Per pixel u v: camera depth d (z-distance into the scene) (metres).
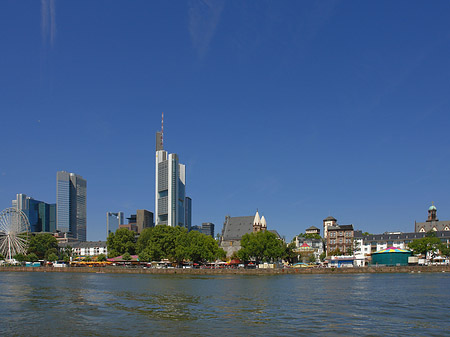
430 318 56.34
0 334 46.94
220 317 56.81
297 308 65.44
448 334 46.59
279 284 116.19
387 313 60.47
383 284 114.50
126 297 81.31
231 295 84.81
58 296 83.81
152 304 70.50
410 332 47.50
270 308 65.44
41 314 60.12
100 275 180.25
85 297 81.69
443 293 88.38
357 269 192.62
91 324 52.16
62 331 48.22
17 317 57.66
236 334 46.28
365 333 46.88
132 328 49.56
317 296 82.69
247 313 60.38
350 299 77.50
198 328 49.41
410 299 77.44
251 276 167.50
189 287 105.56
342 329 48.91
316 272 189.50
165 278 153.25
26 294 87.94
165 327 50.09
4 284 118.44
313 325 51.19
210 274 189.75
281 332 47.22
